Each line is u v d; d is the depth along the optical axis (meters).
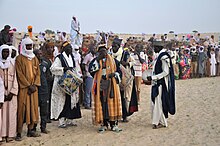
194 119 10.10
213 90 16.00
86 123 9.88
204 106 12.12
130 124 9.66
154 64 9.20
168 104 9.07
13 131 7.86
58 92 9.08
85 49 13.88
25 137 8.35
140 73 12.38
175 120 10.04
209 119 10.04
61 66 9.06
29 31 14.98
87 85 11.91
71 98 9.10
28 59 8.07
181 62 21.44
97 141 7.97
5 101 7.75
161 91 9.06
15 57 8.15
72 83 8.97
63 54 9.15
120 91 9.36
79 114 9.39
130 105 9.73
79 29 13.89
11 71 7.80
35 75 8.17
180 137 8.20
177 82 19.84
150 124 9.63
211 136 8.23
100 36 15.15
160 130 8.90
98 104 8.58
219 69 24.06
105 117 8.59
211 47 23.53
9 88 7.75
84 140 8.07
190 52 22.47
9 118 7.79
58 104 9.09
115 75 8.66
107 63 8.70
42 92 8.60
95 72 8.70
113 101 8.64
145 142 7.82
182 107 12.05
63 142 7.93
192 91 15.87
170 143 7.72
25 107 8.05
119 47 9.62
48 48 9.86
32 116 8.12
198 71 22.61
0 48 7.70
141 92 15.83
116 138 8.20
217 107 11.85
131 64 9.66
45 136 8.45
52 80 9.72
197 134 8.43
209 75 23.23
